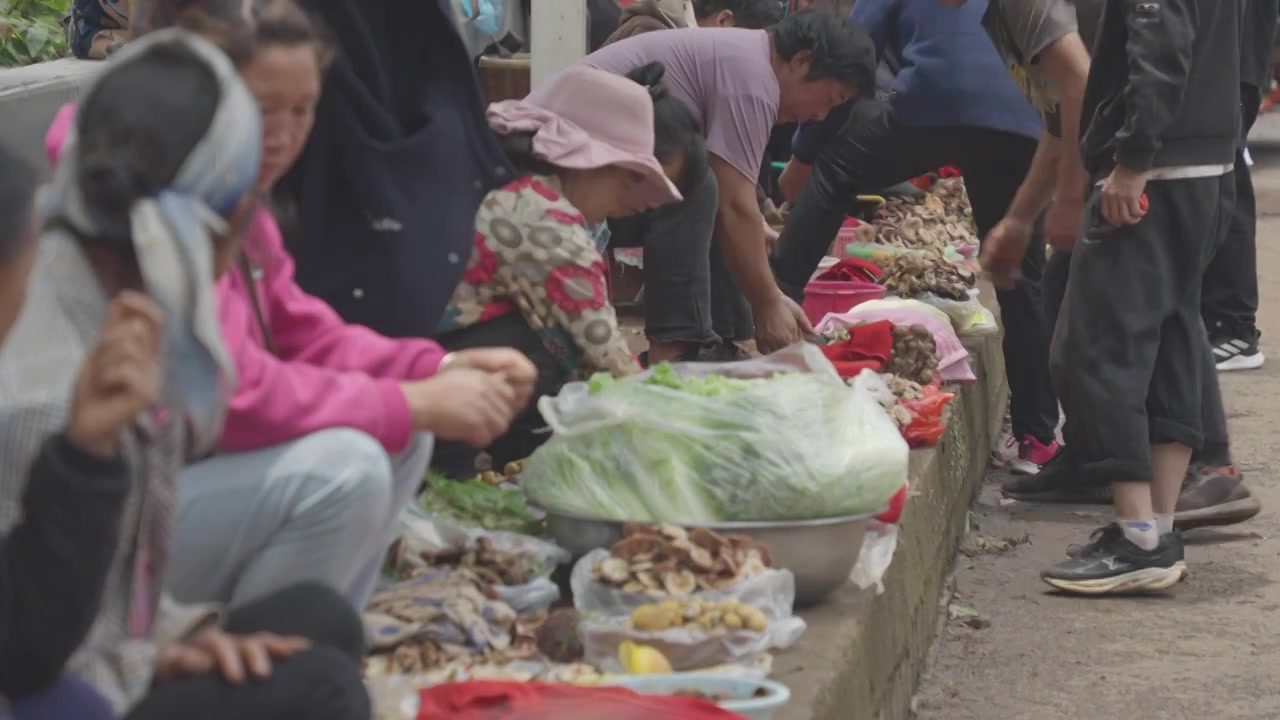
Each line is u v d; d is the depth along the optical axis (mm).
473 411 3199
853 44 5969
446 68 4109
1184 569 6137
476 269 4562
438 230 3990
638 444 4047
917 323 6586
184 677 2348
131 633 2312
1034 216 6738
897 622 4695
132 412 2010
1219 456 6648
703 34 6059
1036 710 4977
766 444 3998
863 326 6348
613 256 7723
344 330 3459
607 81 4766
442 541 4051
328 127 3932
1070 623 5781
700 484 4012
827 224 7680
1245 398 9281
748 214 6059
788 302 6387
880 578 4383
